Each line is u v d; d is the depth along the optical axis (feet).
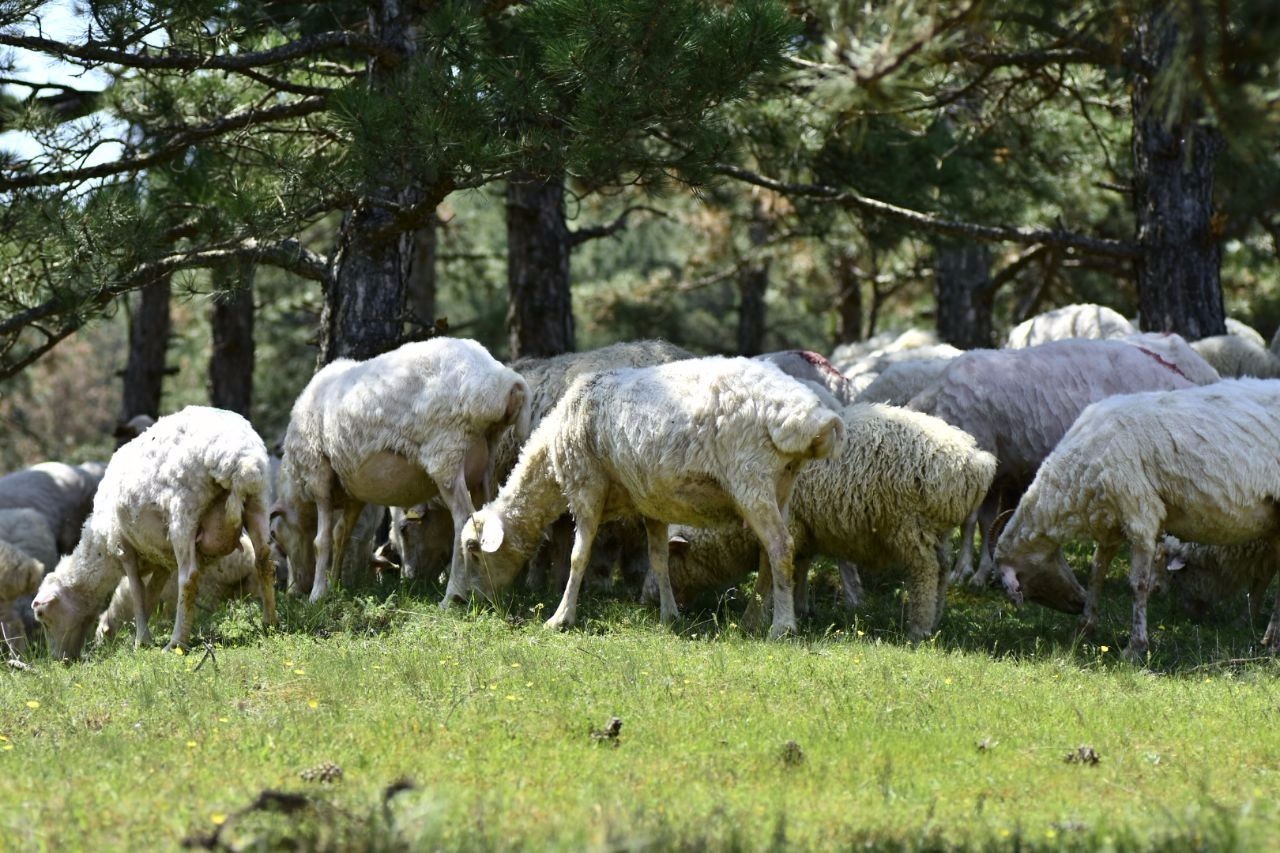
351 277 61.05
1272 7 26.08
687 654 39.37
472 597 46.42
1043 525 44.78
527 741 29.84
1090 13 31.01
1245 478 41.24
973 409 54.95
